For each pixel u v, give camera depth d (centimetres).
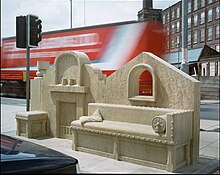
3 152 302
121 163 554
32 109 874
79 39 1231
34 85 866
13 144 339
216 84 1529
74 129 643
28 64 740
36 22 719
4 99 1747
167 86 586
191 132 553
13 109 1377
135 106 620
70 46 1268
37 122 799
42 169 281
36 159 295
